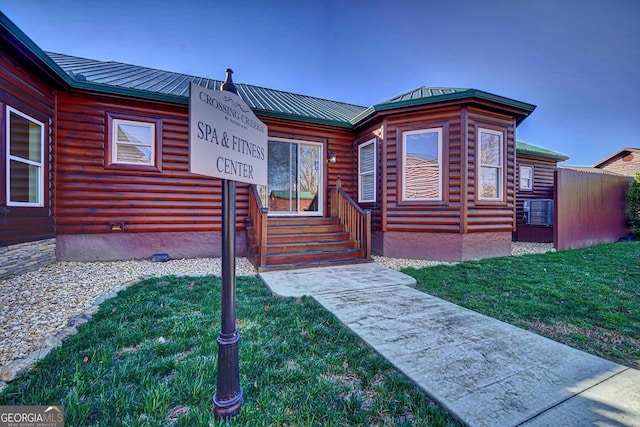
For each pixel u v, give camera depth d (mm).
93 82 5258
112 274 4637
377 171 7043
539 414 1637
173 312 3006
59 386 1754
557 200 7270
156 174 5957
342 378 1997
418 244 6520
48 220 5020
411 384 1921
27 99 4465
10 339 2396
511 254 6781
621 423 1565
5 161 3990
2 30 3562
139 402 1642
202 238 6391
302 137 7430
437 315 3145
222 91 1728
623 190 9344
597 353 2398
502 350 2383
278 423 1545
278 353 2268
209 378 1881
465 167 6070
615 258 6066
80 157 5418
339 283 4375
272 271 5160
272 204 7281
